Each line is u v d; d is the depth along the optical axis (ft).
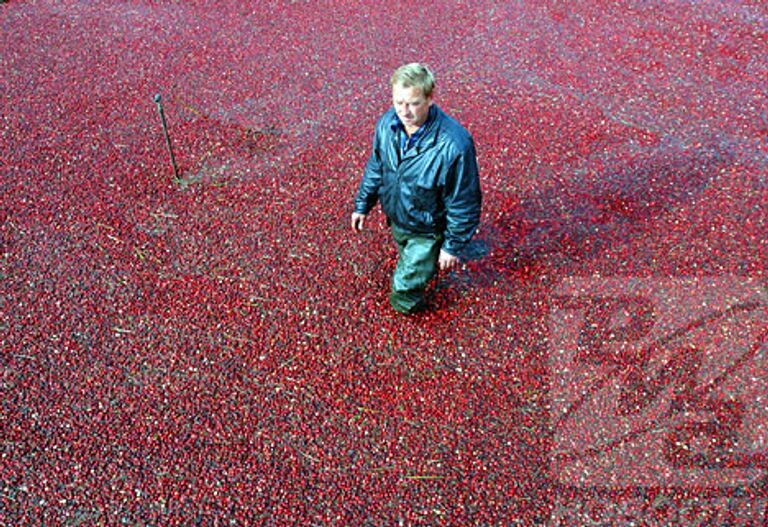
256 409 12.60
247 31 24.62
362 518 11.11
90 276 15.02
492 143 19.26
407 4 26.50
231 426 12.31
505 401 12.82
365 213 13.65
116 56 22.88
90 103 20.51
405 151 11.34
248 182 17.81
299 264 15.49
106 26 24.59
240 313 14.34
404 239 12.98
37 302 14.38
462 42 24.23
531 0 26.84
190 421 12.35
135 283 14.90
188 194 17.35
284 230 16.39
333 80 22.08
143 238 16.02
